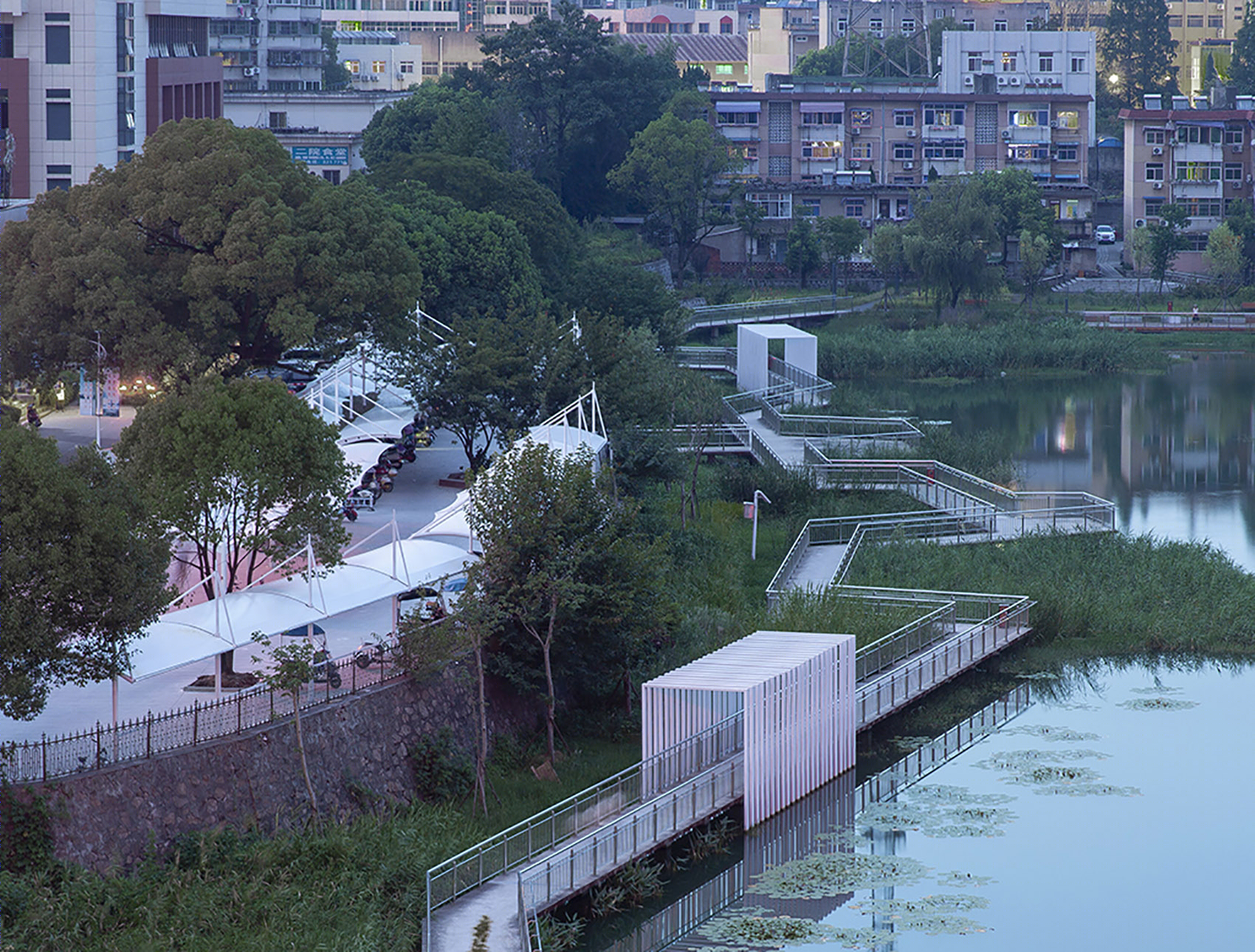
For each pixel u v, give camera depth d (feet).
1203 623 224.94
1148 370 488.02
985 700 203.51
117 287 262.26
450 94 568.82
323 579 164.76
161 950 119.34
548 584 168.66
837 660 177.27
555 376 253.65
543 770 167.53
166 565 145.07
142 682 159.94
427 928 127.95
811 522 263.08
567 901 142.31
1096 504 275.59
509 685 175.94
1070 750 183.83
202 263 270.46
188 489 160.56
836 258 582.35
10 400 291.38
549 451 182.39
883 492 289.33
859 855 155.33
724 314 521.24
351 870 135.74
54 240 267.39
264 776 142.92
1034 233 595.06
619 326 280.92
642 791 154.81
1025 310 557.74
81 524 131.13
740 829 161.17
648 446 249.75
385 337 283.38
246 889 129.70
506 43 634.84
